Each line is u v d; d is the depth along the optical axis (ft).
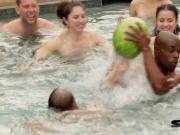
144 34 15.49
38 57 20.63
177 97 15.44
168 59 15.42
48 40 22.34
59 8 21.94
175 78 15.62
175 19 20.40
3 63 19.99
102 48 21.30
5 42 23.25
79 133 12.84
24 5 24.49
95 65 18.99
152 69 15.40
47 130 13.09
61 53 21.08
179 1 33.32
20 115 14.47
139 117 13.91
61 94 14.46
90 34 21.95
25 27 25.12
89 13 30.78
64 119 13.69
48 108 14.67
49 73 18.71
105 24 26.78
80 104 15.02
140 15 27.35
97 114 14.03
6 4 32.89
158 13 20.51
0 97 16.22
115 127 13.21
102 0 35.06
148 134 12.79
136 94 15.43
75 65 19.53
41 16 31.30
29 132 13.15
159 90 15.44
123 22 15.98
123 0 35.47
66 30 22.00
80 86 16.99
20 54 21.21
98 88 16.44
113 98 15.40
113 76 15.93
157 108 14.61
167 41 15.40
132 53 15.64
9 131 13.35
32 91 16.78
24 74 18.66
